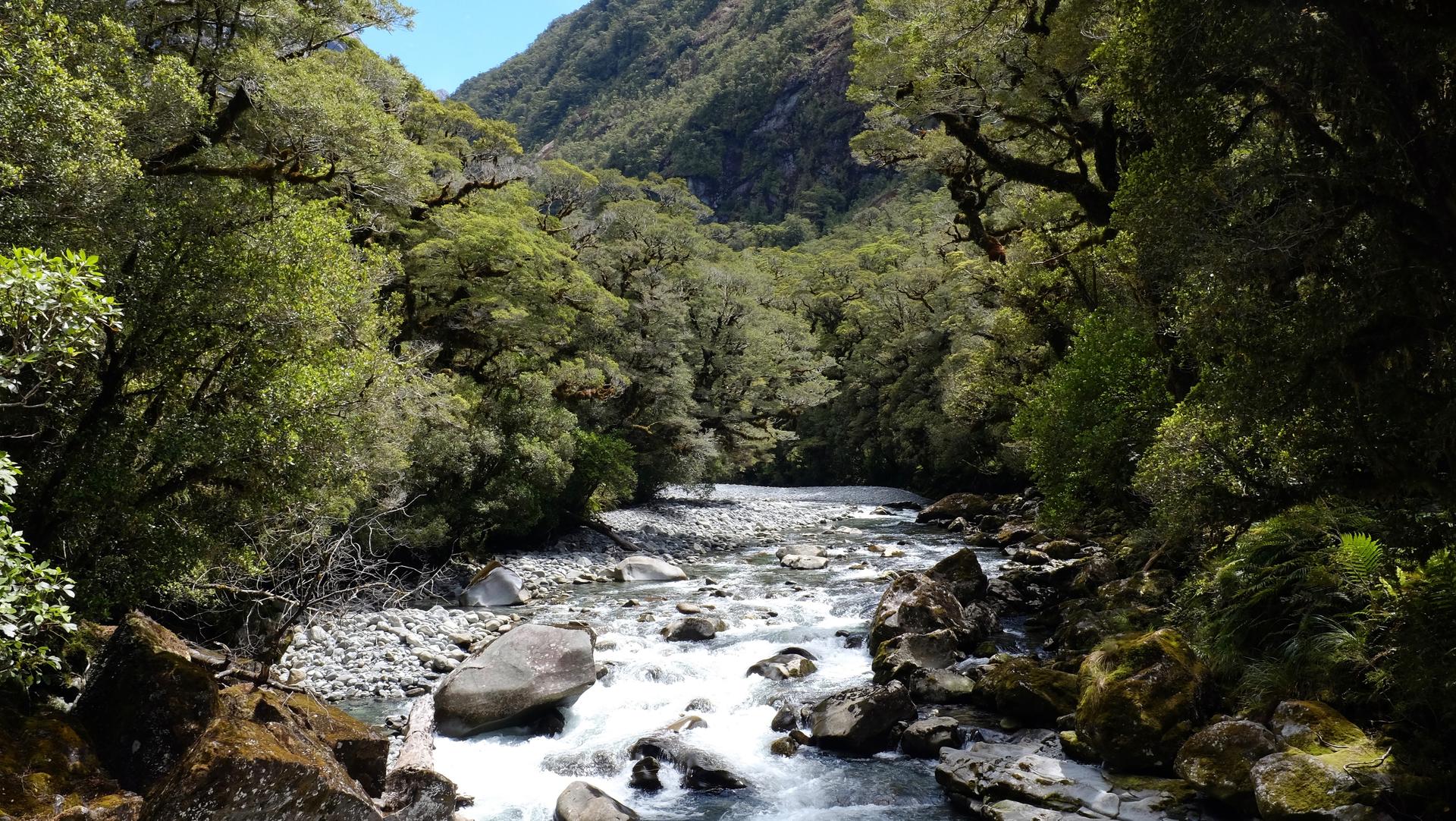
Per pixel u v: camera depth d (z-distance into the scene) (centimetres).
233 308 1043
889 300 5434
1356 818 744
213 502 1128
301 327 1122
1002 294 3081
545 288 3081
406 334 2611
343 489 1273
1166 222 925
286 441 1059
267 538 1161
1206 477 1137
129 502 1002
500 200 3494
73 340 680
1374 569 893
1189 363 1440
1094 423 1594
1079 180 1942
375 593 1792
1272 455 1043
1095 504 1770
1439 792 752
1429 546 915
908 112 2064
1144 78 956
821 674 1421
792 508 4488
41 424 973
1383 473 907
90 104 959
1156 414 1494
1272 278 884
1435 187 776
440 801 876
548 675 1252
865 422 5981
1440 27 744
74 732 744
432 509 2298
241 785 655
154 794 647
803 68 18288
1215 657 1045
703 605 1980
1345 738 841
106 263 945
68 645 946
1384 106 788
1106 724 970
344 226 1320
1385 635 875
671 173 17775
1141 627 1303
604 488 3394
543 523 2908
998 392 3188
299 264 1123
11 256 838
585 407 3597
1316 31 783
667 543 3166
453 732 1175
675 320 4072
